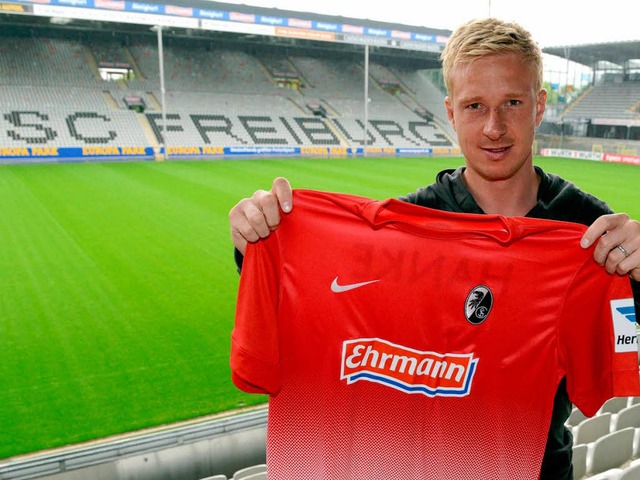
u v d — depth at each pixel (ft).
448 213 6.09
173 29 113.70
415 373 6.31
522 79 5.51
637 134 126.93
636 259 5.58
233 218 5.97
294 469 6.52
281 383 6.44
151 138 103.19
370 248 6.22
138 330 25.76
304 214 6.28
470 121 5.70
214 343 24.62
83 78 112.78
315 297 6.29
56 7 87.56
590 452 12.78
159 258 37.27
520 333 6.15
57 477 13.12
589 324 6.05
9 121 96.37
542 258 6.06
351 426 6.45
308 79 140.46
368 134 125.49
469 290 6.17
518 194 6.23
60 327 25.88
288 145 113.70
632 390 5.89
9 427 18.28
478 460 6.35
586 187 73.72
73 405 19.62
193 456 14.48
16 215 48.88
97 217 48.93
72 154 90.94
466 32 5.67
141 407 19.63
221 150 102.37
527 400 6.21
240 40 123.85
